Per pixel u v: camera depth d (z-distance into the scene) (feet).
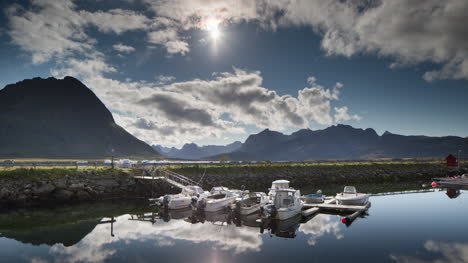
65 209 108.88
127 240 67.21
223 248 60.95
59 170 134.62
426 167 271.08
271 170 205.57
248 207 93.91
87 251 59.57
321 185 190.80
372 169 245.65
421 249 60.44
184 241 66.23
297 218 89.04
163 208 109.19
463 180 179.32
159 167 170.50
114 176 144.66
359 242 65.21
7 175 123.03
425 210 101.96
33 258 55.88
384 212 98.43
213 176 177.06
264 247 61.87
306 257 55.77
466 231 74.38
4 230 76.43
